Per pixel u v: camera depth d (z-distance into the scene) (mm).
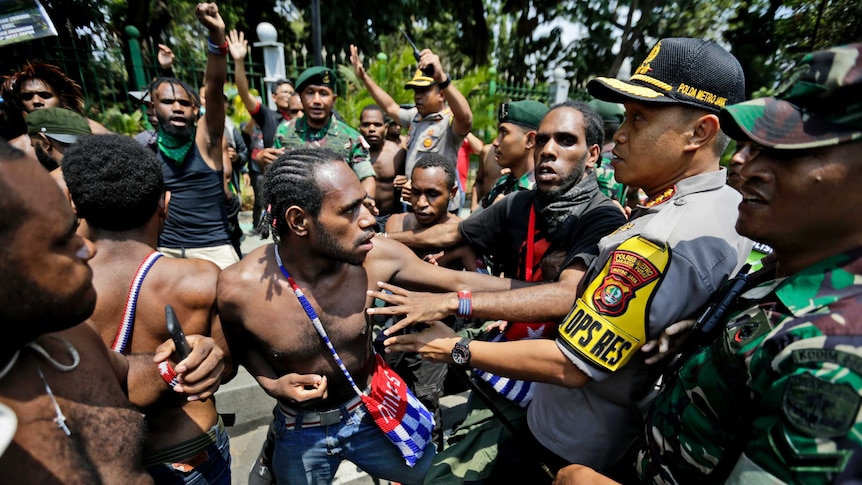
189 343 1150
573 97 10055
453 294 1496
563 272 1638
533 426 1705
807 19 3418
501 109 3023
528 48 16188
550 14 14867
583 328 1228
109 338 1341
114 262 1335
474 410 2096
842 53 720
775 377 788
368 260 1641
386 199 4629
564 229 1817
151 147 3443
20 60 5098
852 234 791
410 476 1889
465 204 7840
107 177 1249
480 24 13883
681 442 1043
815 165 761
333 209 1343
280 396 1523
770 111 805
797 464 712
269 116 4848
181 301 1397
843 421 665
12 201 632
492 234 2178
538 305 1503
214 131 3248
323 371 1591
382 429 1656
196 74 6676
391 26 11977
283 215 1401
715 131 1242
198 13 2711
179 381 1127
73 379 821
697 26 10523
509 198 2143
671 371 1288
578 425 1540
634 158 1345
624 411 1480
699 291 1166
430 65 3541
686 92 1222
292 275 1499
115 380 938
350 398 1701
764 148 851
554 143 1783
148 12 9336
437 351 1455
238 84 4531
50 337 838
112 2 8008
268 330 1492
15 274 649
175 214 3291
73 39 5879
